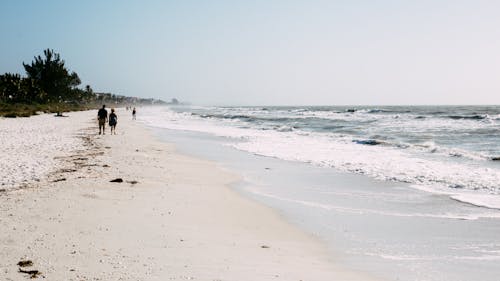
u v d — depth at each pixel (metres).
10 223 7.84
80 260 6.14
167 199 10.85
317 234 8.62
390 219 9.89
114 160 17.75
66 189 11.16
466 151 23.23
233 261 6.57
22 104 82.06
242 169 17.59
